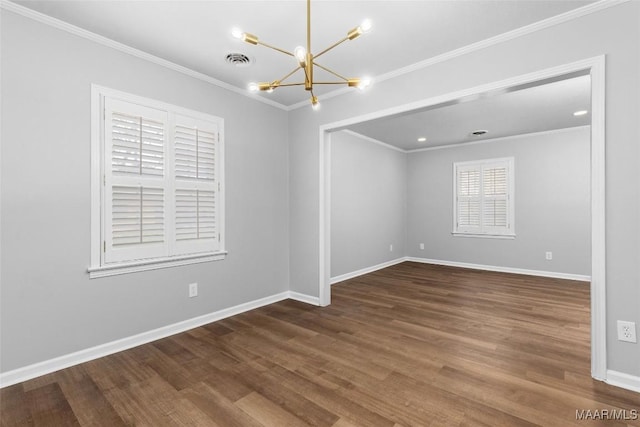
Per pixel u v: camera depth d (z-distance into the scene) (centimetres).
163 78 277
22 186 207
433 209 647
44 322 216
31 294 211
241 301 343
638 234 187
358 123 330
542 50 219
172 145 282
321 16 215
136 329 261
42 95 215
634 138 188
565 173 501
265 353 245
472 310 348
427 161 655
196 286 302
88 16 215
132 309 259
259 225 362
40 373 213
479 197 586
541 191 522
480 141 584
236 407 178
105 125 242
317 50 261
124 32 235
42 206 215
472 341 265
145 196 264
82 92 232
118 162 249
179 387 198
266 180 371
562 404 177
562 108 395
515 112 412
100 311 241
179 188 287
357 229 538
